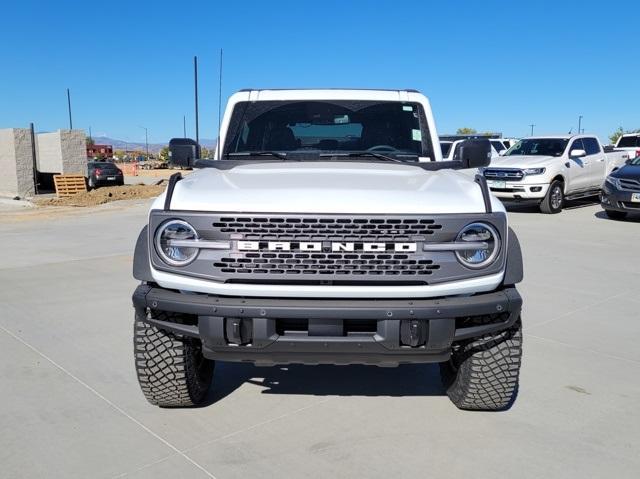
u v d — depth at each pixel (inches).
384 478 122.8
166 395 147.7
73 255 386.0
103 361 187.9
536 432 142.3
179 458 130.5
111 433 141.5
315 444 136.8
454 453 132.6
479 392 145.1
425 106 188.7
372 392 166.2
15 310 247.4
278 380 174.7
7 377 174.7
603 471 125.1
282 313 121.1
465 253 124.6
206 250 124.3
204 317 124.6
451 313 122.6
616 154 678.5
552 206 585.3
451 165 164.9
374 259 122.8
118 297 270.1
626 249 385.7
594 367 183.5
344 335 124.0
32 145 1076.5
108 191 1029.8
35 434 140.7
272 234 122.6
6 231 539.8
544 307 249.6
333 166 163.0
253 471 125.4
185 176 152.6
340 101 188.1
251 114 188.2
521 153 634.2
